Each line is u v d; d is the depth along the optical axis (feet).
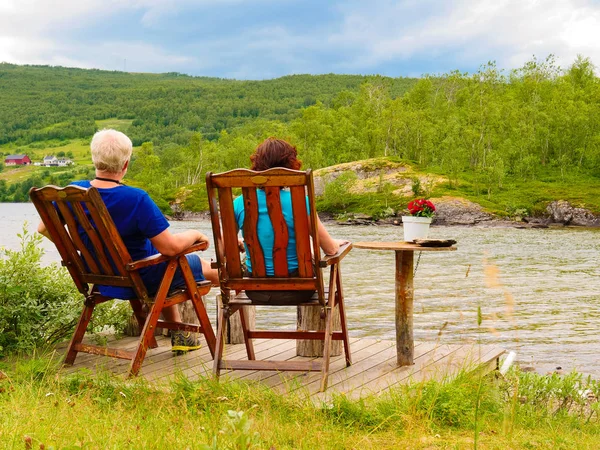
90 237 15.19
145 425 11.01
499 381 17.72
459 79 467.11
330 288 14.89
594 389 19.01
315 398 14.01
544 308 56.24
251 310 20.34
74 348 16.60
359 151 400.47
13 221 270.05
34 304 18.94
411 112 394.52
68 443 9.61
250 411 12.37
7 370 15.92
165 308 18.10
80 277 16.43
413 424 12.08
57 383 14.08
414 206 16.98
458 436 11.94
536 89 397.39
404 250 16.49
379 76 515.91
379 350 18.74
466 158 352.08
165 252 15.51
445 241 16.14
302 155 378.12
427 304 56.85
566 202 262.67
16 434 9.63
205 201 347.36
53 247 113.80
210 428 10.47
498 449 11.10
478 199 276.00
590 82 407.44
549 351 36.88
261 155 14.88
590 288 71.72
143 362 17.33
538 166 349.20
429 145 355.36
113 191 15.16
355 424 12.46
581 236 185.88
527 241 163.43
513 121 362.74
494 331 7.14
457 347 18.53
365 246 16.17
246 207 14.23
